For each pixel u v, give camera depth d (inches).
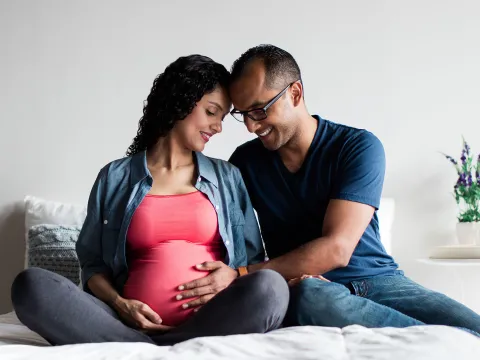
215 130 81.7
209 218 78.5
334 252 76.4
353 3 119.0
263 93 80.3
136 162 81.4
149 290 72.3
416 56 117.5
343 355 50.3
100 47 123.5
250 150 89.0
